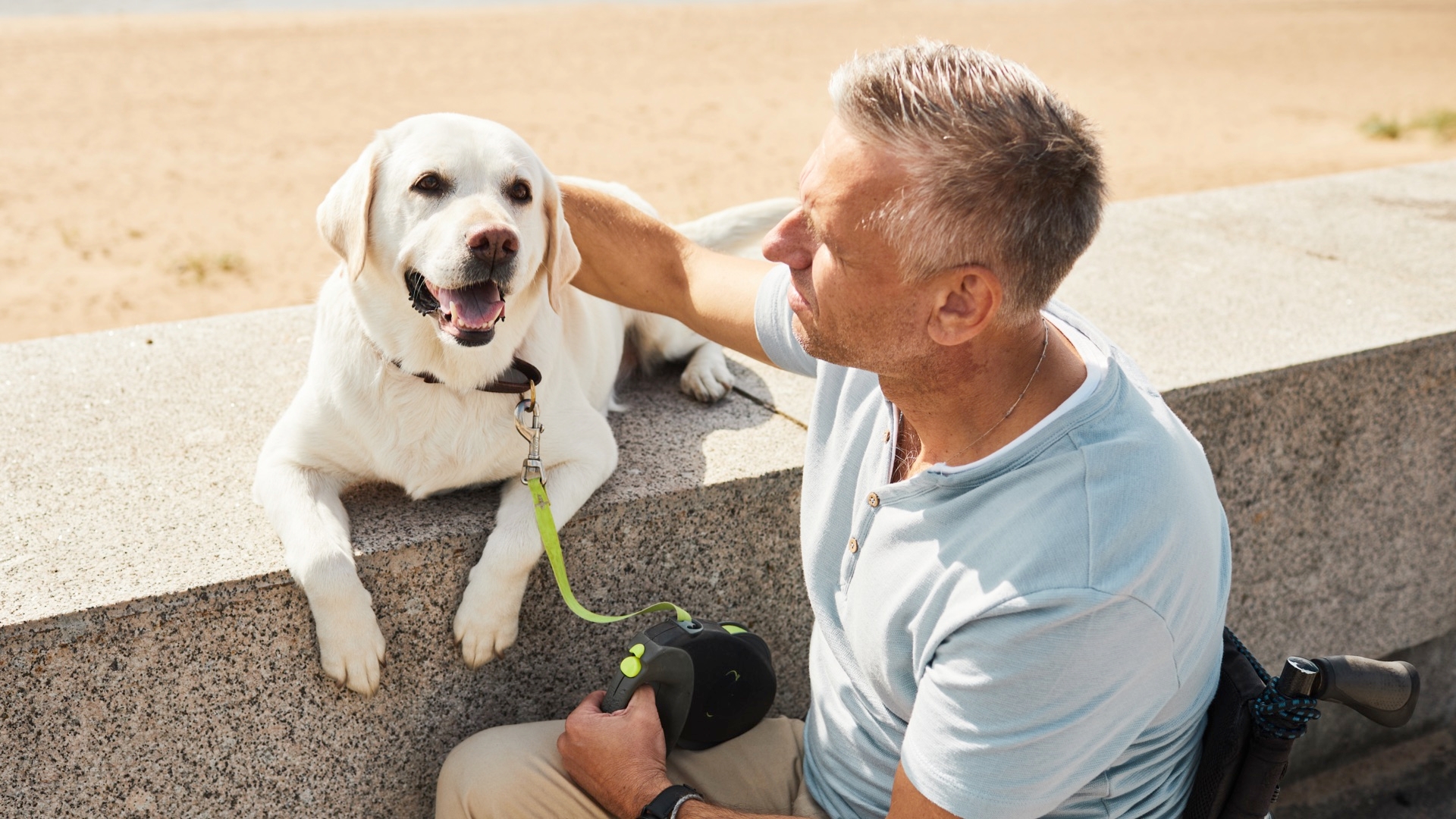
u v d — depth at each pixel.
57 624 1.75
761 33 19.25
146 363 2.85
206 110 11.34
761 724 2.12
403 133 2.15
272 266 6.86
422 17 20.14
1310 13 25.94
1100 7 26.64
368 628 1.93
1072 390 1.57
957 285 1.49
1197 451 1.66
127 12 21.25
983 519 1.51
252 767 1.99
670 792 1.73
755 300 2.07
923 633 1.57
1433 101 14.08
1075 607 1.40
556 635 2.20
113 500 2.15
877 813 1.82
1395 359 2.90
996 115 1.42
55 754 1.83
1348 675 1.60
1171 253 3.83
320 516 1.99
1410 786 3.21
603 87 13.52
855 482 1.80
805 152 10.45
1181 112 13.02
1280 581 2.98
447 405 2.07
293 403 2.18
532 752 1.89
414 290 2.06
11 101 11.34
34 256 6.88
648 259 2.26
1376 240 4.00
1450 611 3.34
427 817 2.19
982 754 1.46
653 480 2.28
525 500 2.10
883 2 26.47
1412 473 3.06
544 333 2.20
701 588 2.35
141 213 7.88
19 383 2.70
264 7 23.11
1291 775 3.21
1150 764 1.61
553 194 2.20
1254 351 2.85
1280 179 9.35
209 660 1.88
